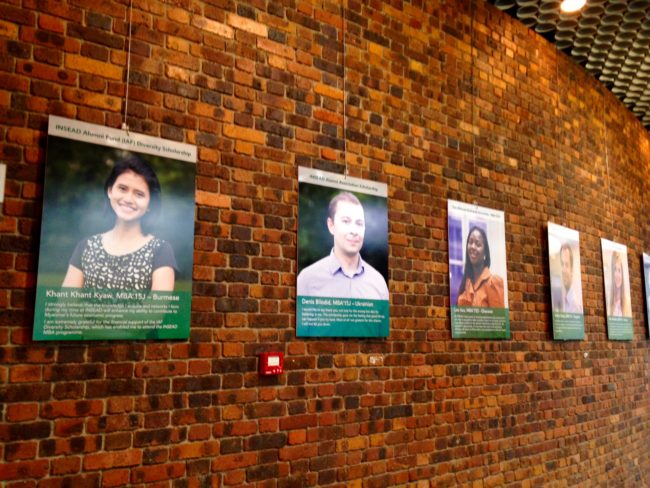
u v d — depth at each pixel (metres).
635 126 7.71
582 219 6.10
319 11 3.95
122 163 3.02
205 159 3.31
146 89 3.16
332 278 3.75
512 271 5.06
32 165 2.79
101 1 3.07
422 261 4.31
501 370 4.79
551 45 6.00
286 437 3.41
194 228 3.22
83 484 2.72
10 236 2.69
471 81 4.96
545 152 5.68
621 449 6.12
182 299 3.12
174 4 3.31
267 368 3.33
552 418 5.22
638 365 6.78
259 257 3.44
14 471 2.57
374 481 3.77
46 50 2.88
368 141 4.10
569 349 5.59
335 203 3.84
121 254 2.96
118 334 2.90
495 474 4.57
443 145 4.62
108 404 2.83
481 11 5.17
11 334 2.64
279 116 3.65
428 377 4.21
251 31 3.60
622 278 6.68
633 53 6.21
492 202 4.98
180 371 3.07
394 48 4.38
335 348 3.72
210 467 3.10
